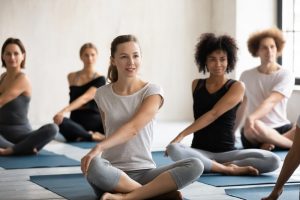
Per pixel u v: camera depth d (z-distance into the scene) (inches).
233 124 230.1
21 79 279.3
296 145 150.8
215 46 222.7
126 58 177.0
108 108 179.8
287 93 290.8
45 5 426.6
